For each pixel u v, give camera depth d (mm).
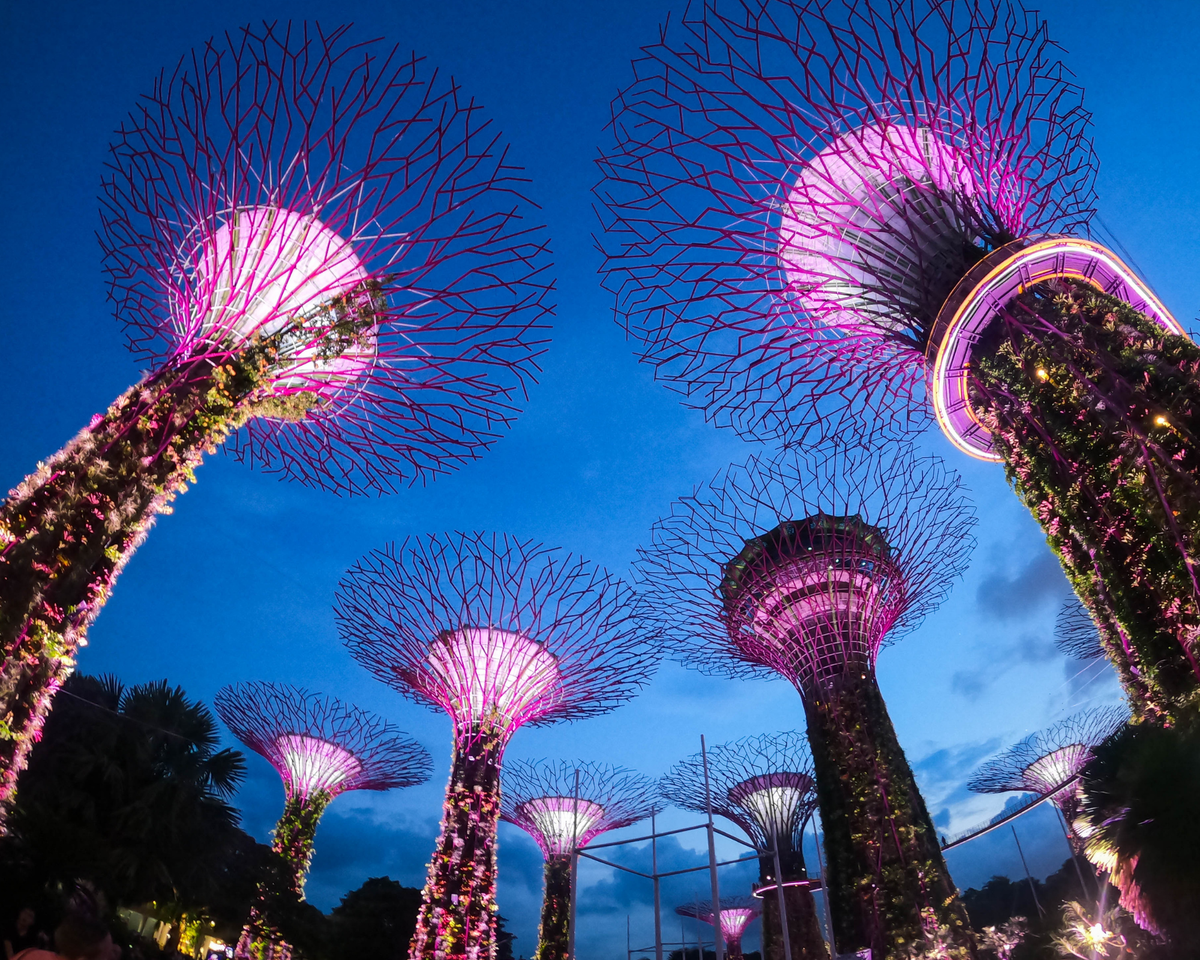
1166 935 5727
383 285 10266
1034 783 33750
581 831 32906
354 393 11969
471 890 16188
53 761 16844
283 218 10117
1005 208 11141
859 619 17203
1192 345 8398
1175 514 7844
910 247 11070
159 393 9320
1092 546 8859
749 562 18203
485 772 17531
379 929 39750
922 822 14586
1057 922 22359
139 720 18641
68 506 8055
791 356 12547
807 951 23859
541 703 18859
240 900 20109
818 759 16078
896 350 12484
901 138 11250
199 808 18672
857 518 17828
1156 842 5699
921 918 13523
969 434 11930
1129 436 8430
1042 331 9953
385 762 29469
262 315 10508
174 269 10430
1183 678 7758
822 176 11242
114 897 11633
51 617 7543
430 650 18453
